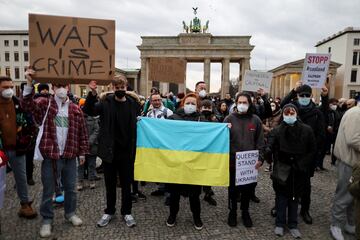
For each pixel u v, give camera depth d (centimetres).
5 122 488
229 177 505
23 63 6994
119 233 470
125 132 484
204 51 5428
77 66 450
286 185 475
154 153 501
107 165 486
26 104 441
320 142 552
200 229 488
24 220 514
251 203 623
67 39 443
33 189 688
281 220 480
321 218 548
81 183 689
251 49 5294
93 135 684
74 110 481
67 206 495
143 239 452
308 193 527
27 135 512
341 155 461
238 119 509
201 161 496
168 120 507
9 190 680
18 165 513
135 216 541
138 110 521
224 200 637
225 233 479
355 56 6350
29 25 430
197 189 495
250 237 467
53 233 466
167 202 603
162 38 5491
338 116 1021
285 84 6097
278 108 896
